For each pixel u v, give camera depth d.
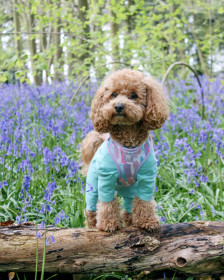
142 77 0.85
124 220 0.97
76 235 0.76
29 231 0.75
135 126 0.82
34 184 1.12
